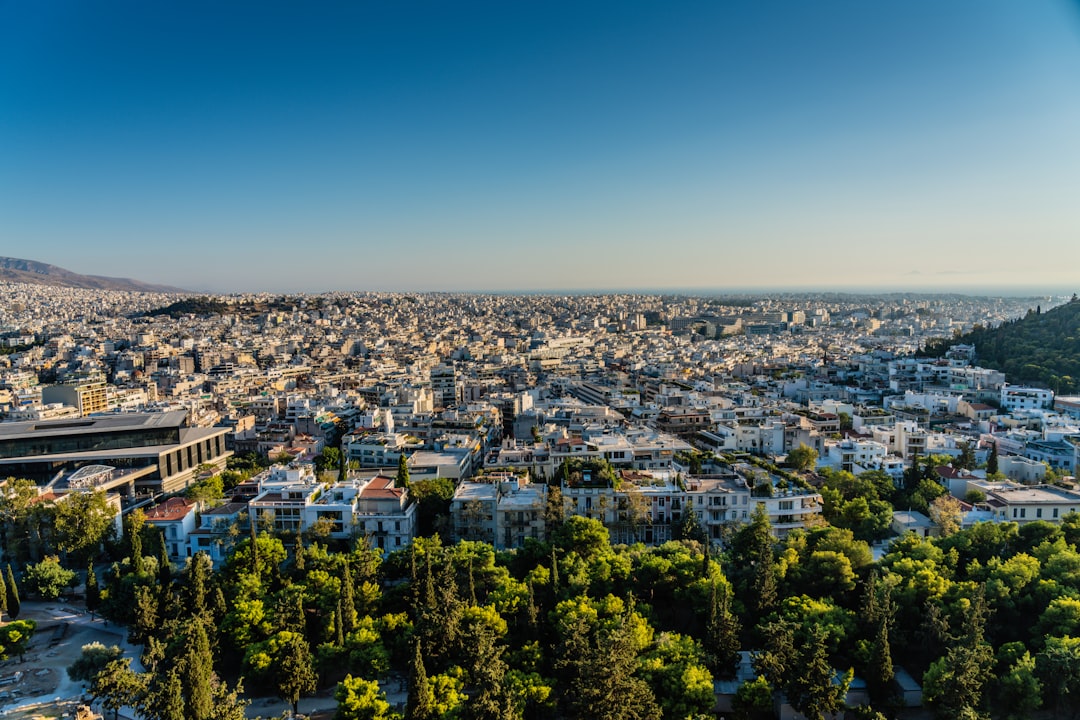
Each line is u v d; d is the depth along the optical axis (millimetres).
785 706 176000
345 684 178500
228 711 166375
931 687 172125
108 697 182000
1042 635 188500
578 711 166000
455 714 165125
